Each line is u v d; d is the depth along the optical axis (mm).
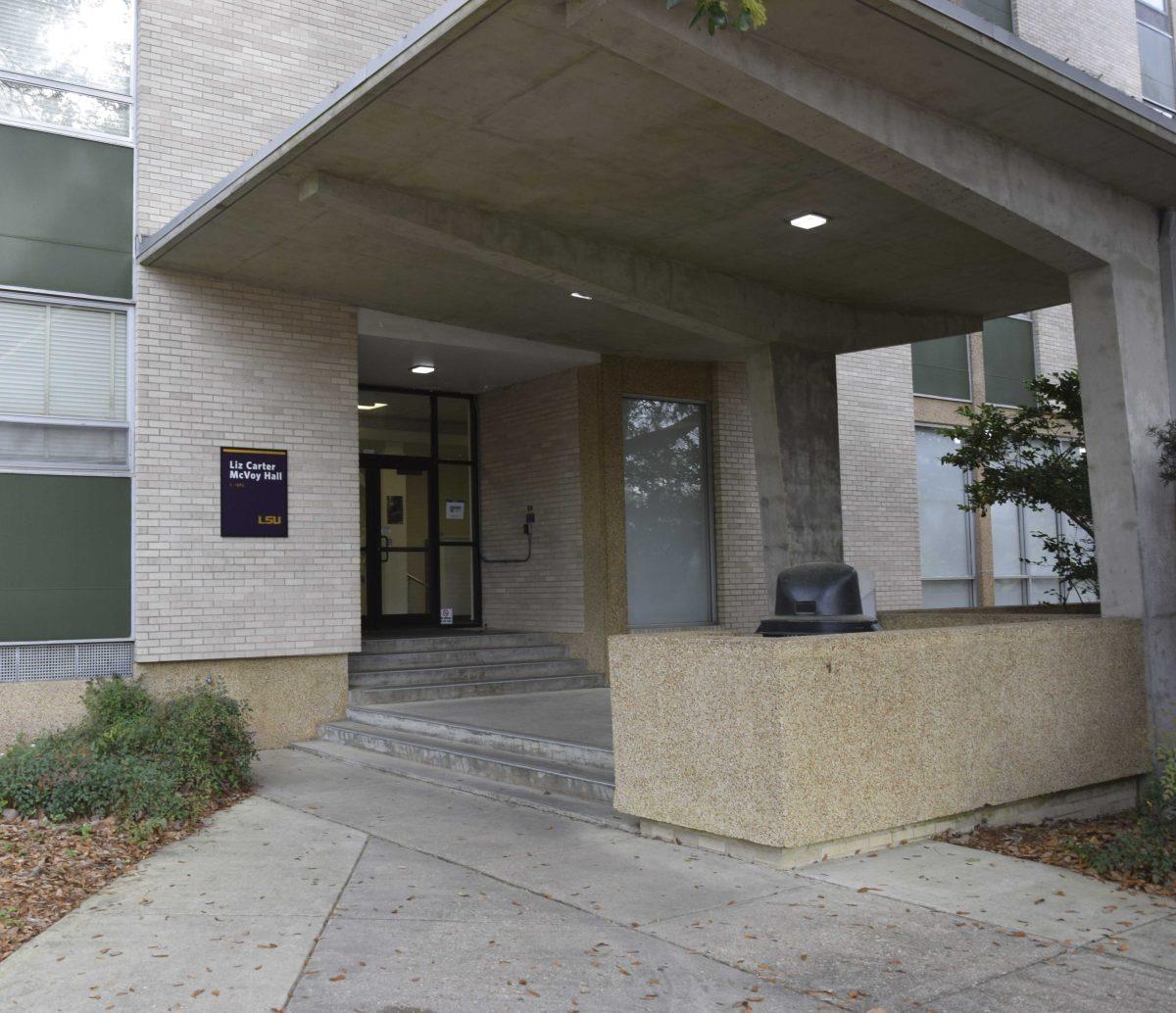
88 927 5172
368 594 13992
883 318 11750
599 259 9406
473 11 5703
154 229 10164
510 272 10031
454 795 8289
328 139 7270
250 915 5340
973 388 17000
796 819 5859
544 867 6156
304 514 10797
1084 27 16328
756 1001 4211
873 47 6160
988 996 4242
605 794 7590
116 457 9922
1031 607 11703
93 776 7277
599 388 13422
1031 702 7145
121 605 9789
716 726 6215
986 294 11188
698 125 7078
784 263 10039
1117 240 8148
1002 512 17406
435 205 8375
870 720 6250
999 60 6293
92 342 9883
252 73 10883
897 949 4750
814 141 6648
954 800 6629
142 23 10297
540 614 13914
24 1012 4160
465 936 4992
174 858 6477
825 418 11266
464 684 11852
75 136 9891
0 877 5918
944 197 7242
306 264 9961
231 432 10430
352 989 4355
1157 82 17500
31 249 9609
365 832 7113
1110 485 8141
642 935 4977
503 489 14609
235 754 8586
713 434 14367
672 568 13969
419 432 14586
